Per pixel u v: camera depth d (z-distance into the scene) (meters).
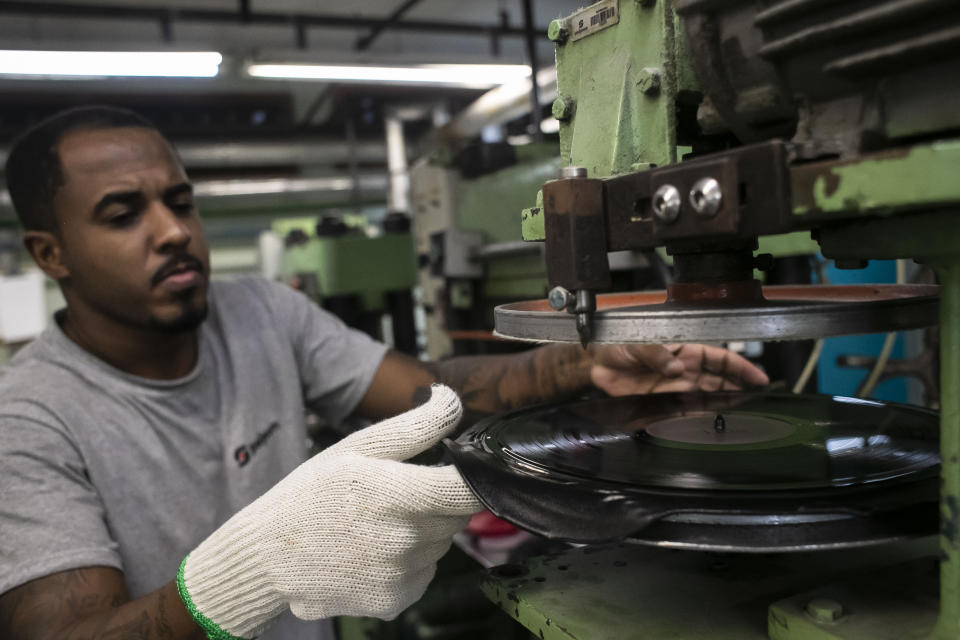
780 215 0.37
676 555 0.59
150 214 0.89
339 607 0.54
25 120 4.43
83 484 0.85
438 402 0.60
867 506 0.41
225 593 0.57
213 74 3.08
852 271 1.23
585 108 0.60
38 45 2.69
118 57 2.85
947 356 0.38
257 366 1.08
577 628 0.48
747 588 0.52
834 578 0.52
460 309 2.03
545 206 0.47
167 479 0.94
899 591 0.45
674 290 0.55
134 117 0.96
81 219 0.87
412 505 0.50
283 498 0.55
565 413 0.73
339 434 1.95
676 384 0.90
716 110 0.49
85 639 0.61
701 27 0.44
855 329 0.42
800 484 0.46
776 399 0.76
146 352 0.97
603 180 0.46
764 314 0.41
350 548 0.52
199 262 0.95
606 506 0.43
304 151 4.61
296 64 3.19
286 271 3.22
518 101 3.37
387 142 4.59
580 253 0.45
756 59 0.43
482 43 5.02
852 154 0.39
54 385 0.89
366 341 1.21
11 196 0.95
